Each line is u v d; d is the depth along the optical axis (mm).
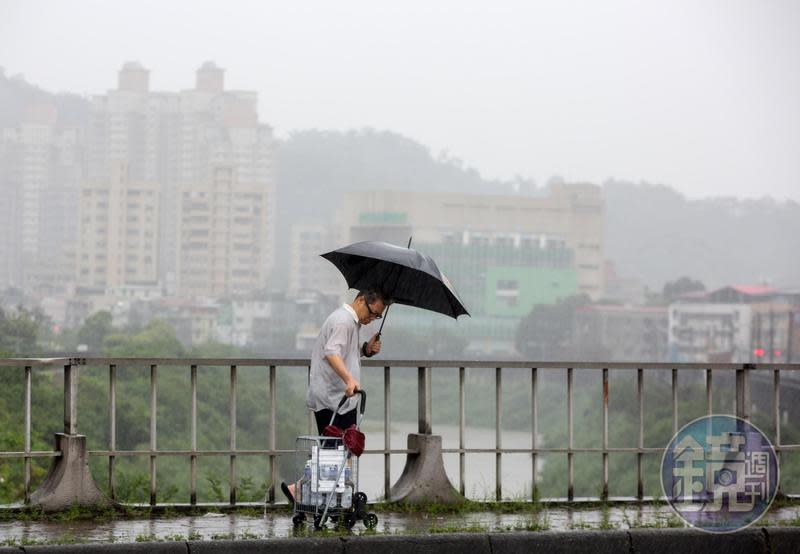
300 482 11211
